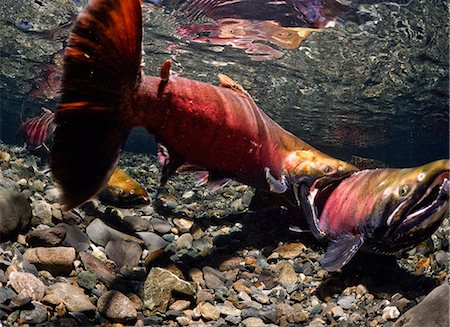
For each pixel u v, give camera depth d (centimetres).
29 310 80
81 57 81
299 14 224
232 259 113
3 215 98
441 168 92
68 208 82
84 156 83
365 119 415
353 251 98
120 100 86
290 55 297
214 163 106
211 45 287
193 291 93
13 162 141
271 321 92
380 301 97
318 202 111
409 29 258
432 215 92
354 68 309
